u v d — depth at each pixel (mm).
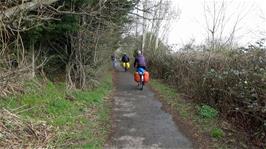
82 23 11617
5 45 6738
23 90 8195
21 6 6820
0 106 6477
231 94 7957
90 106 9547
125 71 26781
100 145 6227
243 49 9375
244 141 6645
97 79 14148
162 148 6266
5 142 5434
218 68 9859
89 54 12781
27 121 6367
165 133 7266
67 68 11586
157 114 9164
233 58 9469
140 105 10484
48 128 6418
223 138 6883
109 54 16500
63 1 9500
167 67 17766
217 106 9031
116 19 13047
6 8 6496
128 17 14758
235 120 7746
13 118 6137
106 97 11766
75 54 11812
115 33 14562
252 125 7004
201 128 7656
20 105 7371
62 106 8383
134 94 12922
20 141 5629
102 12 11445
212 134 7047
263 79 6570
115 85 15812
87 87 12109
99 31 12750
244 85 7305
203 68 10609
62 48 11789
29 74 8891
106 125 7703
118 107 10070
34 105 7676
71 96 9852
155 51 24469
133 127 7680
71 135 6473
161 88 14844
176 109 9859
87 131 6953
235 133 7141
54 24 9344
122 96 12312
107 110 9438
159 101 11352
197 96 10367
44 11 7688
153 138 6871
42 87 9273
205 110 8734
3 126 5766
